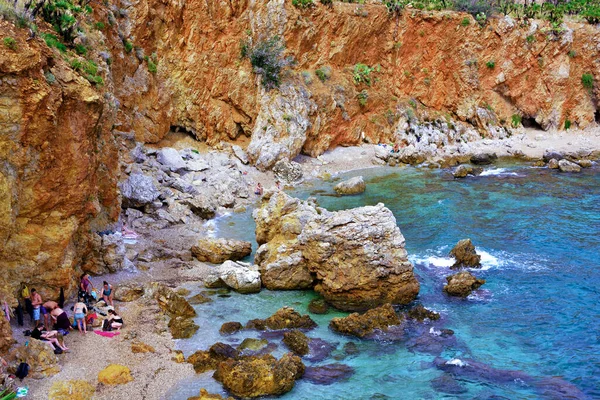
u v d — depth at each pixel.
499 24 69.81
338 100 61.03
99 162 30.30
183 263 33.00
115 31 45.50
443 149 64.25
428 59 68.88
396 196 47.94
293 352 24.03
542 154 63.84
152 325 25.58
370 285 28.73
